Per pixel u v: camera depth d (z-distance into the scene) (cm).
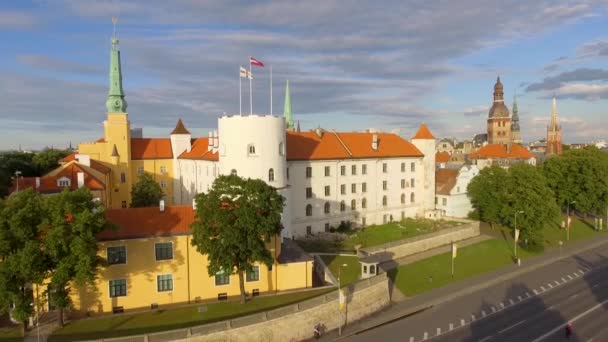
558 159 11456
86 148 10888
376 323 5403
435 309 5897
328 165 8931
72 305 4825
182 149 11800
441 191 10931
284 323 4728
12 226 4041
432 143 10769
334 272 6456
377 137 10419
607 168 10800
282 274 5747
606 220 11594
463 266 7638
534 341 4941
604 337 5031
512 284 6975
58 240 4109
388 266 7294
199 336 4206
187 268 5253
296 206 8456
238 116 7088
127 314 4891
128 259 5016
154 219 5309
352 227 9325
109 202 10056
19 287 4166
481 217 10425
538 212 8912
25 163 11944
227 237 4822
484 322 5466
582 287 6812
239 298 5447
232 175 5219
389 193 10112
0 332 4400
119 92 10981
